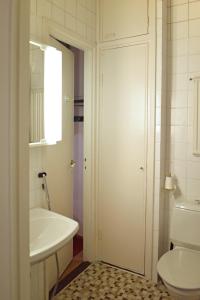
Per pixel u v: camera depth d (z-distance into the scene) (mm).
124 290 2162
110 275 2373
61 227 1596
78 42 2271
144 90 2293
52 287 2162
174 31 2281
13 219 728
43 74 1812
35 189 1815
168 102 2344
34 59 1744
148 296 2086
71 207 2570
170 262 1895
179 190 2344
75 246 2945
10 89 705
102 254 2592
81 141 3047
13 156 717
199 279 1699
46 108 1840
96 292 2131
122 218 2459
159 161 2246
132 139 2373
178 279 1697
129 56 2346
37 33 1751
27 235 774
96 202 2582
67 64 2395
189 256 1966
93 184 2551
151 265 2316
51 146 2135
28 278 789
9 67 704
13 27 704
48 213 1723
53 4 1919
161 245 2371
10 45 702
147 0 2232
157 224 2281
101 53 2477
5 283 745
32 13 1706
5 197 728
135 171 2371
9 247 733
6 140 715
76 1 2186
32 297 1756
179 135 2316
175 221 2125
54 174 2197
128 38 2336
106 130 2500
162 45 2178
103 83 2490
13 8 701
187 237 2068
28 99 754
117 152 2455
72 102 2543
